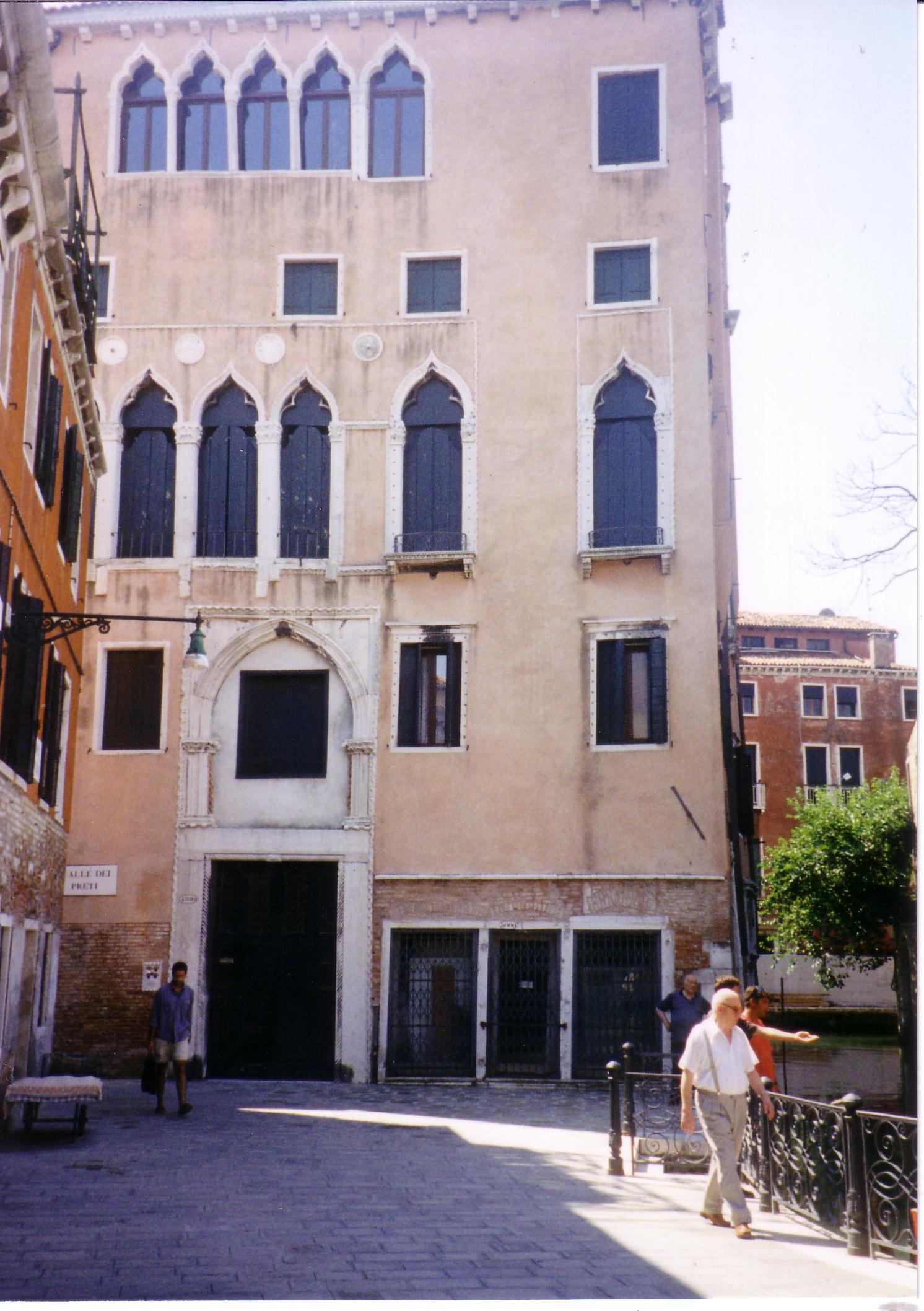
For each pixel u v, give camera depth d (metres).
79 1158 11.49
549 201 21.45
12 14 10.61
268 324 21.39
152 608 20.66
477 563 20.44
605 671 20.06
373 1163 11.66
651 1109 11.93
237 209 21.73
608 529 20.44
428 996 19.47
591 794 19.64
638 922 19.17
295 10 22.06
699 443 20.47
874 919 29.45
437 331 21.23
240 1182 10.41
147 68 22.33
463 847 19.67
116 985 19.50
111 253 21.70
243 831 19.88
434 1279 7.30
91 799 20.03
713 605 19.97
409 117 22.08
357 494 20.88
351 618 20.47
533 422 20.83
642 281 21.14
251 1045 19.48
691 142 21.41
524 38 22.02
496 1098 17.39
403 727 20.17
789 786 51.56
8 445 12.48
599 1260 7.89
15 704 13.26
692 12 21.75
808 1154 9.12
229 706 20.41
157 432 21.36
